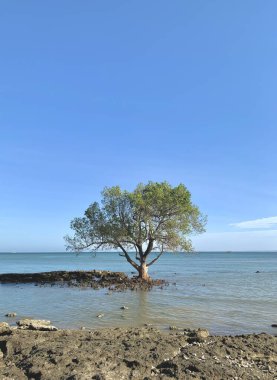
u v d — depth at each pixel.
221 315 25.06
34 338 15.36
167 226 44.25
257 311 26.67
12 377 11.50
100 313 25.36
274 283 47.94
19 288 42.00
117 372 11.86
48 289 40.47
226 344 15.24
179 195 43.97
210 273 68.62
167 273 68.12
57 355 12.88
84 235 46.78
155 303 29.86
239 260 159.75
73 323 22.14
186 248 44.94
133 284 42.94
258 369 12.74
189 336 16.77
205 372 11.99
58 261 147.25
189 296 34.19
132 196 44.75
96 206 47.19
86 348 13.75
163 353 13.55
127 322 22.47
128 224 45.41
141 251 46.22
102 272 52.78
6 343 14.40
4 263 125.94
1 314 25.33
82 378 11.20
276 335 19.23
